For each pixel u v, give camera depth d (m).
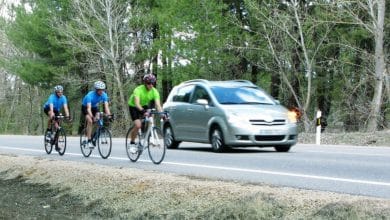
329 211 7.69
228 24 35.00
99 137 15.56
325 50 33.25
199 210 8.97
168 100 18.73
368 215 7.37
